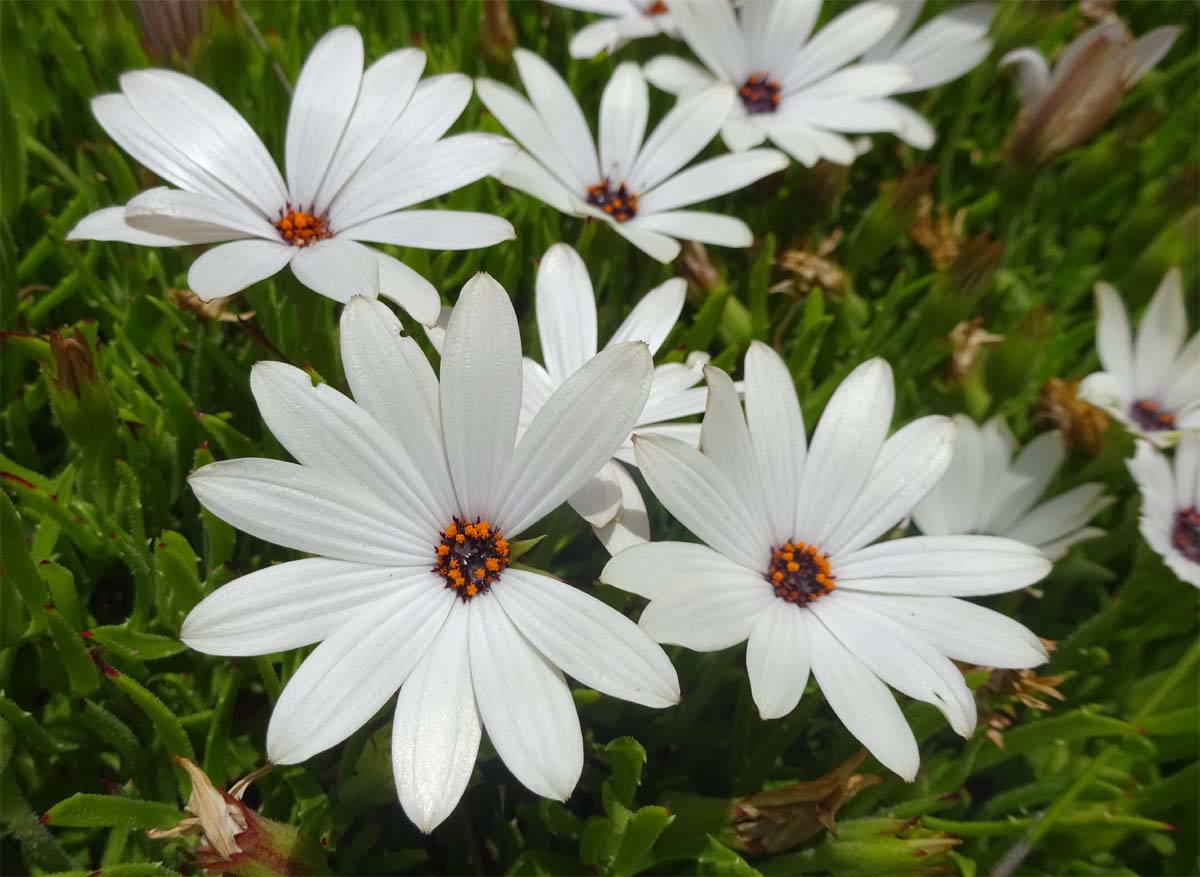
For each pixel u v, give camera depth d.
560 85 0.19
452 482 0.12
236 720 0.16
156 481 0.16
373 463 0.12
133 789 0.14
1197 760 0.19
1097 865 0.17
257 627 0.11
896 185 0.20
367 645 0.11
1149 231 0.23
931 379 0.22
